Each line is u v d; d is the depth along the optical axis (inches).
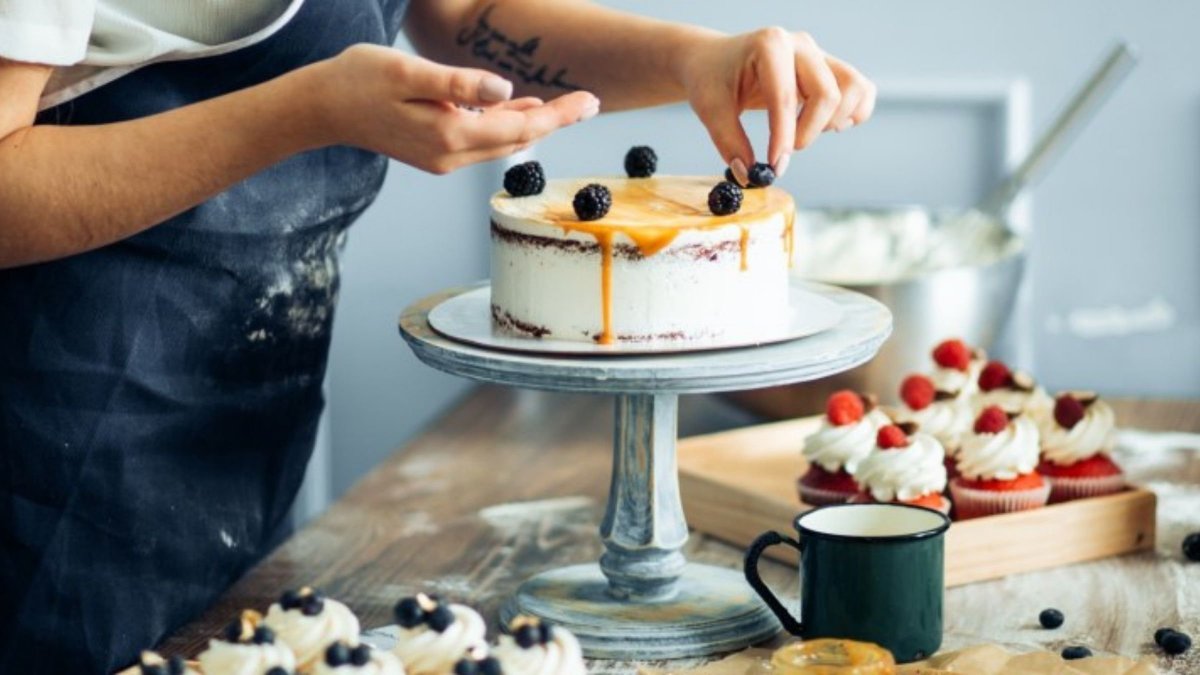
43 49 51.1
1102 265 114.2
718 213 57.7
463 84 50.4
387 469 83.4
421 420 118.1
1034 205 113.8
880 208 96.9
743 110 63.2
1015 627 60.1
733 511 70.0
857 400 70.7
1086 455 70.0
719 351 55.3
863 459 67.5
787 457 77.5
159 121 52.9
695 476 71.8
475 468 83.4
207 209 59.6
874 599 54.4
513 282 57.9
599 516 75.0
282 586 65.9
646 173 66.1
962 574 64.7
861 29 112.5
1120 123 112.2
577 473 82.4
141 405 60.2
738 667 54.3
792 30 112.7
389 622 61.9
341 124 52.2
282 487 67.6
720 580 63.1
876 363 84.4
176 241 59.3
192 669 48.2
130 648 60.9
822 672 48.4
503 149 52.1
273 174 62.1
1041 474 70.4
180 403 61.5
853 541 54.3
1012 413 70.1
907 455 66.5
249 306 62.7
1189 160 112.0
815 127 60.8
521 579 66.5
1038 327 115.6
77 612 60.1
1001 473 67.9
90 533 59.9
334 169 64.4
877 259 96.4
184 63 59.0
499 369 54.4
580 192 56.9
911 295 83.6
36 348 58.1
